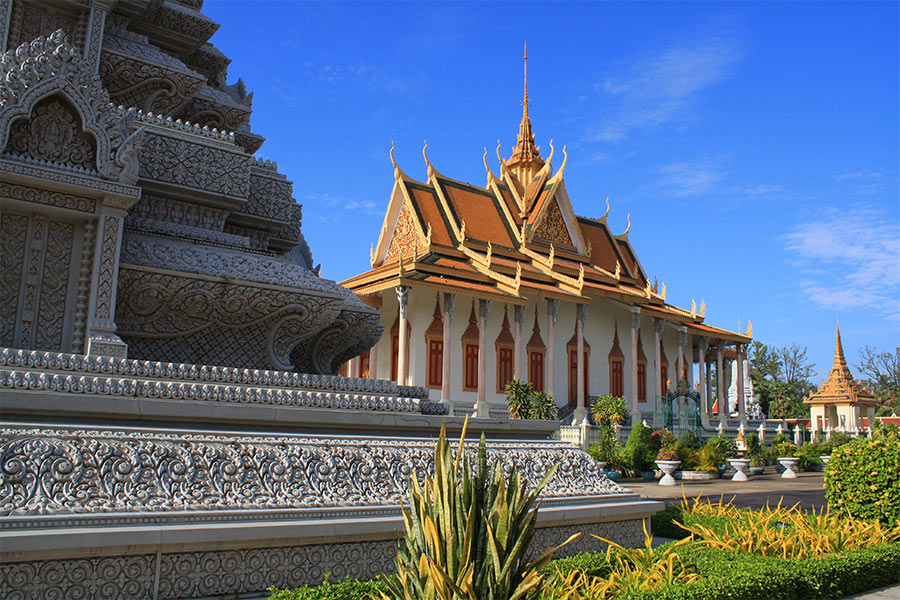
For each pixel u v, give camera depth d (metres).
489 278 39.41
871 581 7.17
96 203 5.71
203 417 5.19
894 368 75.56
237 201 7.35
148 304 6.20
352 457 5.43
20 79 5.43
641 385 47.31
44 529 3.81
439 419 6.54
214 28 8.60
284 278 6.78
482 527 3.81
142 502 4.25
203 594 4.28
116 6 7.55
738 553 7.18
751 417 55.94
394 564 5.14
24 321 5.49
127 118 5.91
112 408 4.80
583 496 6.74
